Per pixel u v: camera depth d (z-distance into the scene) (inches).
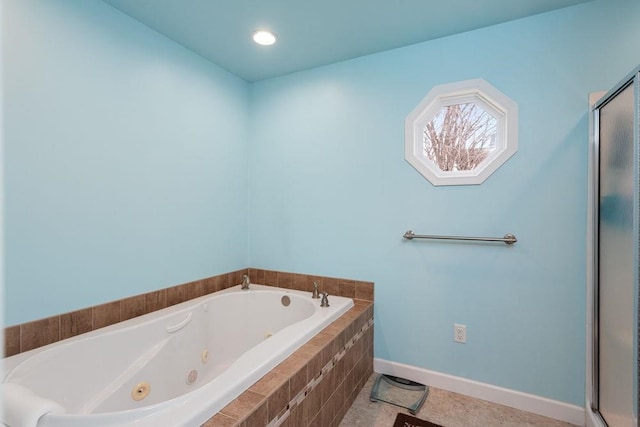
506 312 72.7
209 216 91.4
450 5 66.3
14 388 38.9
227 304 89.4
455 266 77.8
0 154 49.9
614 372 54.1
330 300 85.2
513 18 70.7
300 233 98.0
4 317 50.4
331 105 92.7
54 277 56.7
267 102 103.3
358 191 89.0
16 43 51.4
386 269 85.7
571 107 66.2
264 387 45.9
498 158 72.4
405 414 68.9
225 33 76.9
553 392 68.5
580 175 65.7
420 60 81.0
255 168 105.3
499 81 72.6
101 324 63.7
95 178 63.1
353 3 65.8
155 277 75.5
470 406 71.9
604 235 58.5
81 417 35.5
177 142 81.2
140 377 64.0
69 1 58.5
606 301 57.6
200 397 40.6
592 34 64.6
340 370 66.7
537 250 69.6
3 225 50.4
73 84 59.3
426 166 80.4
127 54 69.2
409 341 82.9
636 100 45.0
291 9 67.9
